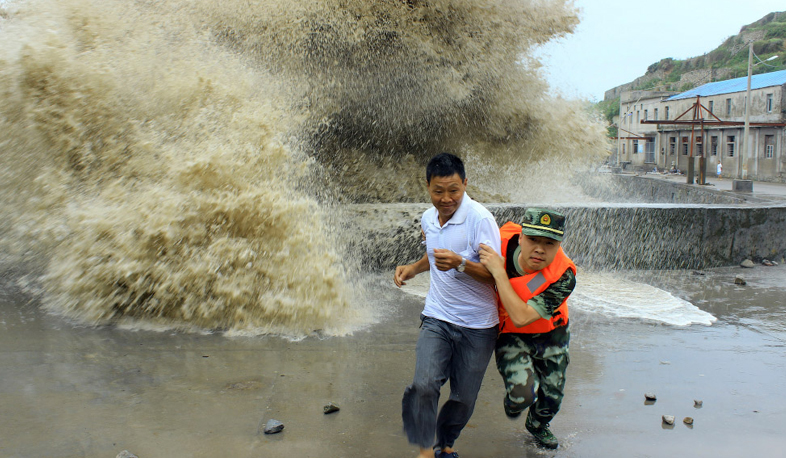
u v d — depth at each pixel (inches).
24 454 103.3
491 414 127.6
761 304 224.5
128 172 212.4
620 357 163.9
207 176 194.4
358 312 201.0
